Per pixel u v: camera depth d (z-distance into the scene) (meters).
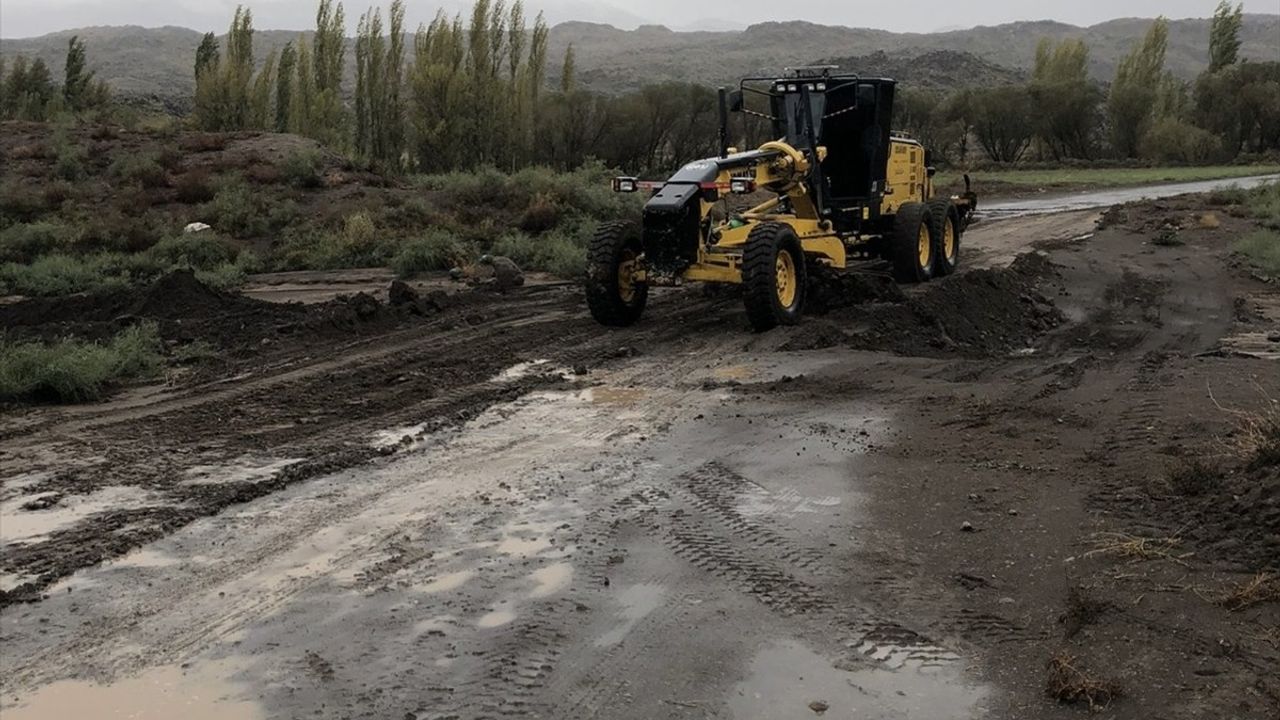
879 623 4.94
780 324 11.85
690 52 194.00
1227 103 58.16
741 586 5.37
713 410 8.77
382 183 26.00
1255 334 13.77
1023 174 47.97
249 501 6.71
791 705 4.29
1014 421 8.13
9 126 30.97
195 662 4.69
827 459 7.36
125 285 18.19
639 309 12.69
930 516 6.22
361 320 12.77
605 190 23.16
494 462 7.46
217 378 10.32
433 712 4.27
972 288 14.57
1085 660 4.50
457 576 5.54
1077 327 14.75
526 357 11.05
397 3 39.31
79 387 9.52
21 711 4.31
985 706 4.24
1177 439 7.28
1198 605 4.87
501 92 37.22
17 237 21.30
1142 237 21.78
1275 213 23.61
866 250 15.52
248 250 20.75
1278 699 4.10
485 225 21.14
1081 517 6.03
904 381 9.61
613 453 7.63
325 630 4.96
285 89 43.28
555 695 4.39
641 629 4.94
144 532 6.14
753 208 13.16
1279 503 5.57
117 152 28.14
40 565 5.70
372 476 7.19
